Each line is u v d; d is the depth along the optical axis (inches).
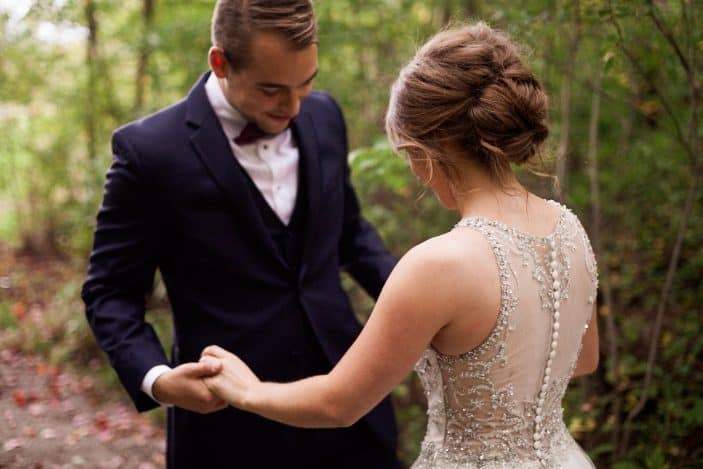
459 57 52.0
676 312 137.5
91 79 265.7
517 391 53.8
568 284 54.5
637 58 102.4
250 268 73.5
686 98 116.2
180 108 74.2
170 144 71.5
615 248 151.4
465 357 52.4
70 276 269.0
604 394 129.6
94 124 276.5
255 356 73.4
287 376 75.0
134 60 249.3
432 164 53.9
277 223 75.4
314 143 78.7
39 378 187.3
